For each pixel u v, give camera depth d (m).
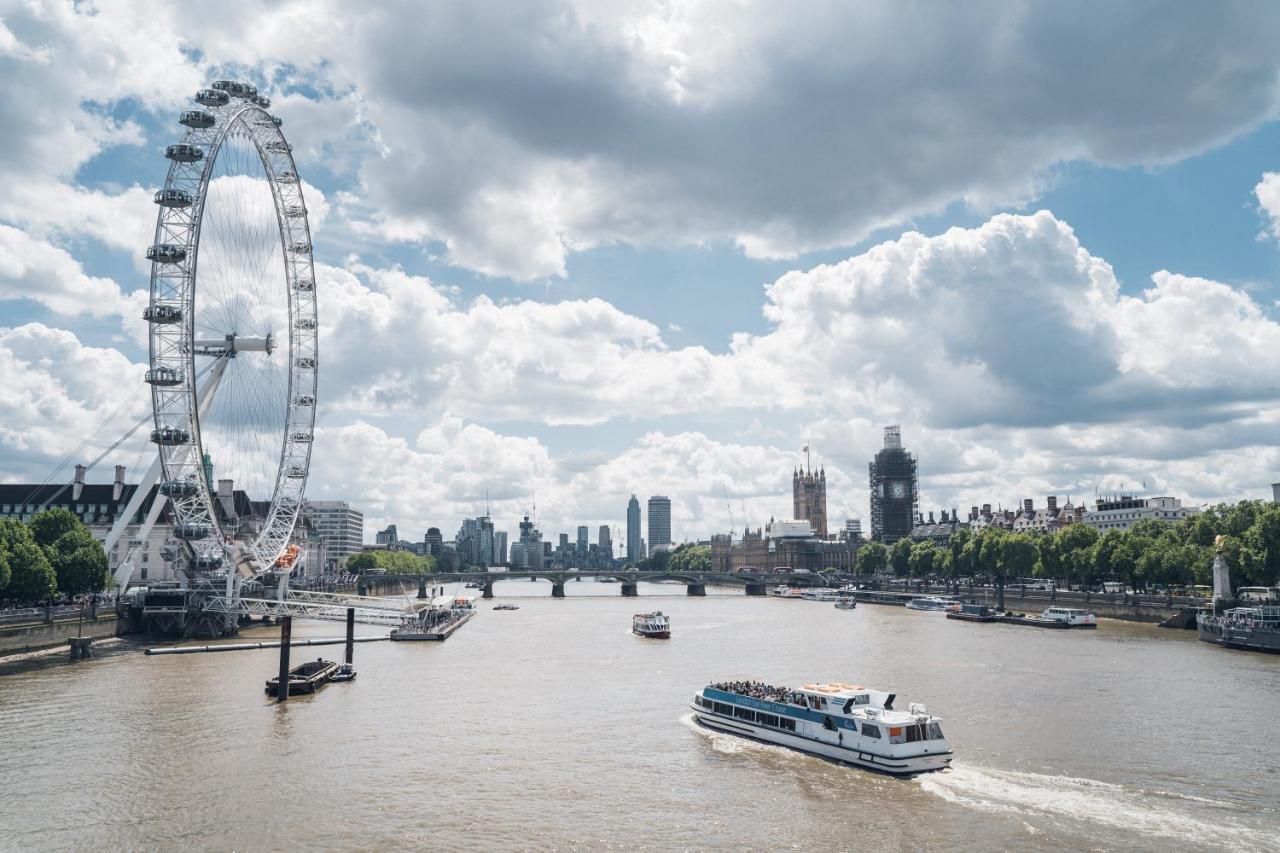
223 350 196.12
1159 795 68.94
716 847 60.00
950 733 88.06
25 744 85.88
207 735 89.69
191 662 139.12
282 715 99.31
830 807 67.56
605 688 118.38
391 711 102.06
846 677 124.50
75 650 140.75
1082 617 199.88
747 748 85.12
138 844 60.69
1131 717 94.88
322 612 199.12
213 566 174.50
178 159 169.38
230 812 66.81
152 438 166.50
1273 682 116.81
